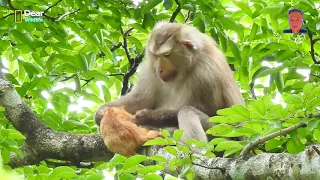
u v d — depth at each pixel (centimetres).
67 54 1330
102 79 1259
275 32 1213
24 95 1200
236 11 1316
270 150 837
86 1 1190
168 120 1033
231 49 1190
